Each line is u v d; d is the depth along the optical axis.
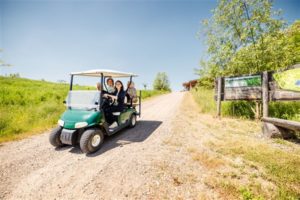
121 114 5.19
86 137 3.61
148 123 6.87
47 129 6.02
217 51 7.88
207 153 3.63
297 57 6.22
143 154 3.68
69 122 3.82
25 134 5.32
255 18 6.30
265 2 6.21
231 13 7.02
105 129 4.27
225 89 7.08
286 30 6.80
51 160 3.52
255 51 6.39
